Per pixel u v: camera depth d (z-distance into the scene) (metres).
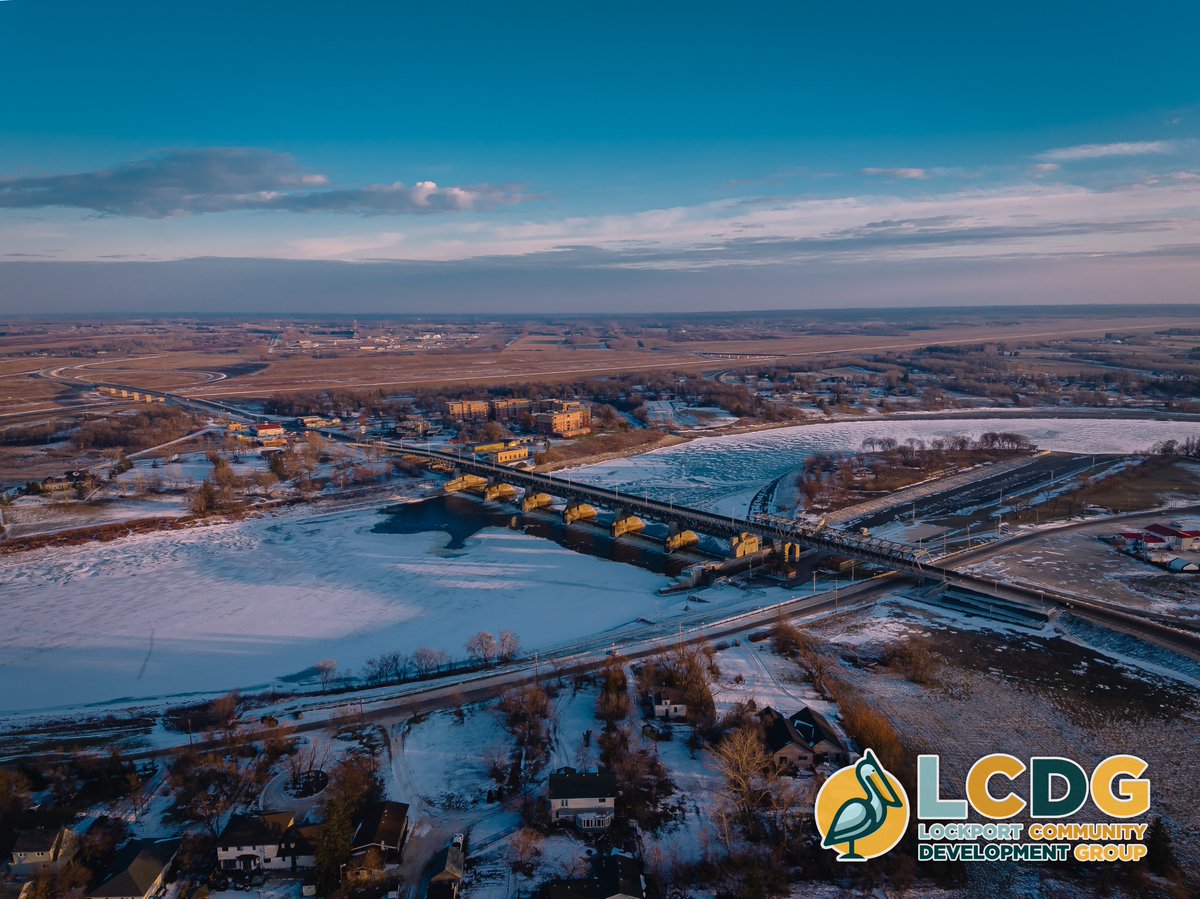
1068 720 93.12
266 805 77.38
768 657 110.56
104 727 95.75
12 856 67.75
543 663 110.25
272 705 100.50
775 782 79.00
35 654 119.00
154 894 65.50
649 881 66.19
